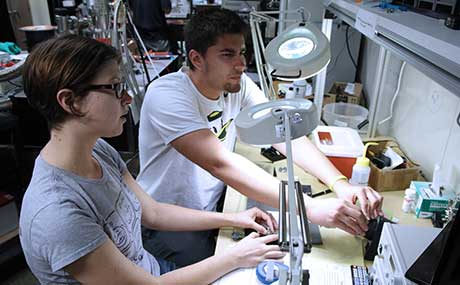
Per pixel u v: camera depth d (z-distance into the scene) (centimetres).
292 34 119
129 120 284
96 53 81
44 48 80
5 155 261
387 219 114
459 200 112
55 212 77
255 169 126
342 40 258
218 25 128
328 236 115
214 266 99
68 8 365
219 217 122
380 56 178
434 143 146
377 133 192
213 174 127
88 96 81
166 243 137
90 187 88
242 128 89
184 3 543
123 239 98
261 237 108
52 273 82
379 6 120
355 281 96
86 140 87
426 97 153
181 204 151
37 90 80
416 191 126
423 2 105
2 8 378
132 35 304
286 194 71
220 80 136
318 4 245
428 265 74
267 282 94
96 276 82
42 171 83
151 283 91
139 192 122
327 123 208
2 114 236
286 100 96
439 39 64
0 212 202
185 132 128
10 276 205
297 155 146
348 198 124
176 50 414
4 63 243
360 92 239
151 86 142
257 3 398
